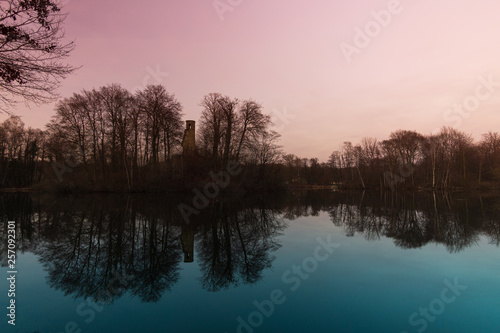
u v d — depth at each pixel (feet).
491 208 78.33
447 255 32.12
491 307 19.04
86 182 129.39
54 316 18.43
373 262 29.60
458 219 58.90
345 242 39.11
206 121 139.85
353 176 248.93
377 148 217.77
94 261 30.96
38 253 34.01
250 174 150.82
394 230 47.98
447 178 184.24
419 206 87.15
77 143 129.59
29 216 62.34
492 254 32.45
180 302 20.63
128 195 119.34
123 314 18.75
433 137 180.45
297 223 56.59
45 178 145.79
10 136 180.96
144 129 132.87
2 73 18.54
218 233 46.06
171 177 128.67
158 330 16.62
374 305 19.66
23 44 18.49
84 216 62.44
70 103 125.29
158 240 40.81
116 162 135.54
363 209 81.46
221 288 23.16
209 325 17.16
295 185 286.66
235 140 137.80
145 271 27.71
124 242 39.58
